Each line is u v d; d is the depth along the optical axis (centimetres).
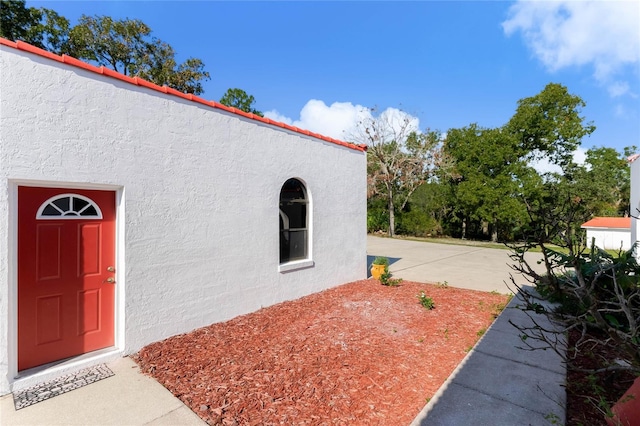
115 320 395
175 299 443
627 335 212
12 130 303
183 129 452
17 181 314
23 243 329
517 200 2277
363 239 868
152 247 416
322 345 433
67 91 339
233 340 438
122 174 385
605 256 420
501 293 756
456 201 2659
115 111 379
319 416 280
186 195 455
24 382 311
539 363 366
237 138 529
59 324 353
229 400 299
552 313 291
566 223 233
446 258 1392
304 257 695
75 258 366
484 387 312
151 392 311
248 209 548
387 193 2747
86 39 1739
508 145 2395
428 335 483
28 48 311
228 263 515
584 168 3188
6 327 302
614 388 312
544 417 263
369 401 307
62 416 273
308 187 684
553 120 2514
